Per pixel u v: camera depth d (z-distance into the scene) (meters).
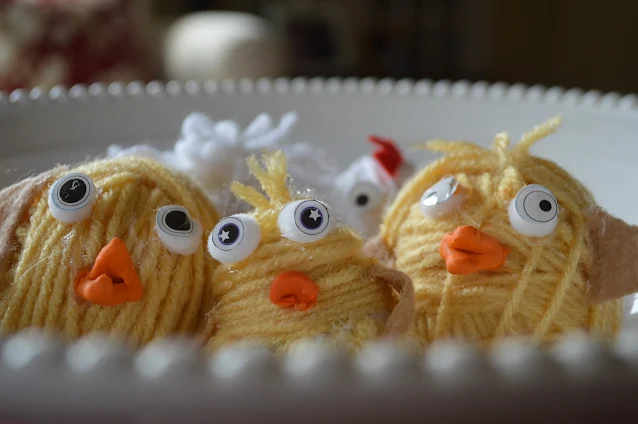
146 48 0.81
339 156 0.38
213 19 0.91
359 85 0.41
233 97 0.40
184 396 0.13
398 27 1.33
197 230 0.22
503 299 0.22
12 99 0.35
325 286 0.21
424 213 0.23
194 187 0.24
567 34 1.32
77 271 0.21
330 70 1.32
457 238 0.21
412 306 0.21
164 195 0.23
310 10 1.29
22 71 0.71
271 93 0.40
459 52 1.36
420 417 0.13
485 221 0.22
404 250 0.24
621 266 0.22
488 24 1.34
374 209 0.29
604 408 0.13
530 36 1.34
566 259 0.22
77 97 0.37
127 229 0.21
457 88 0.41
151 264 0.21
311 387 0.13
